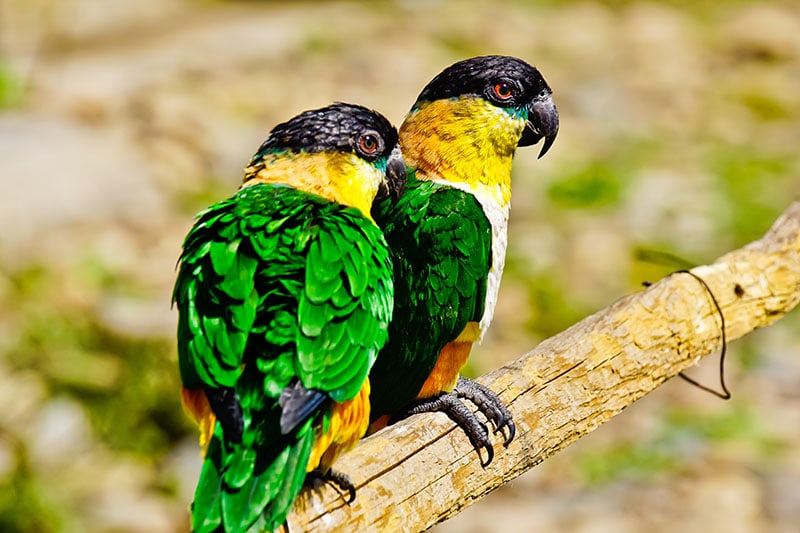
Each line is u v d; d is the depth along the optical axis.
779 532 12.12
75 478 12.98
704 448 13.69
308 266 6.39
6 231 16.59
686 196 19.00
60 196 17.36
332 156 7.32
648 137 21.38
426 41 24.20
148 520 12.45
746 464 13.30
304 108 21.03
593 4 27.36
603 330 7.61
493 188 8.31
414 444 6.74
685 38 25.67
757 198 19.05
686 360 7.93
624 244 17.48
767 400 14.60
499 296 16.30
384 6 26.17
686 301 7.89
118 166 18.27
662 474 13.28
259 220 6.62
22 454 13.03
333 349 6.23
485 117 8.16
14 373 14.08
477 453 7.05
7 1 26.03
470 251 7.89
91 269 16.11
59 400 13.77
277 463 5.88
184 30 24.62
